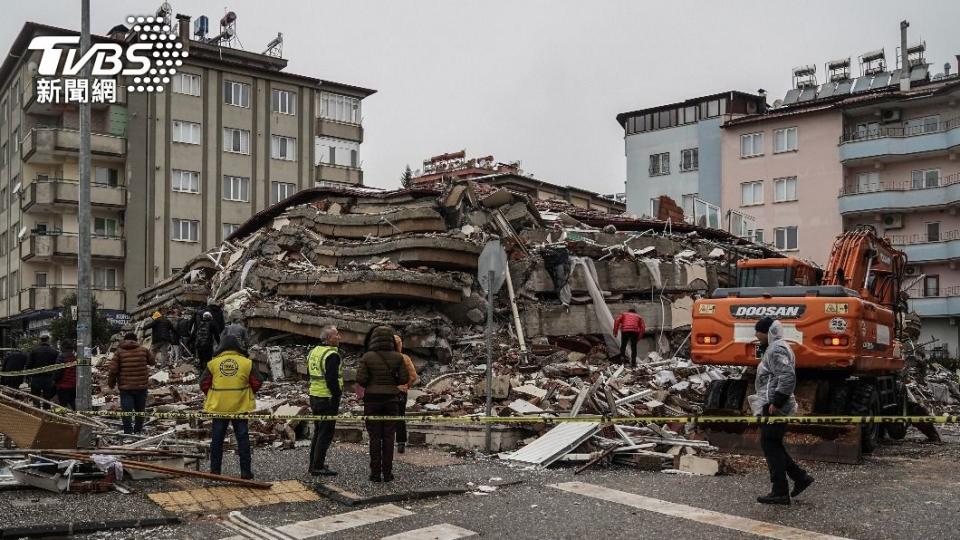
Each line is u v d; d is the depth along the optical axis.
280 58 52.66
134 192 46.12
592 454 11.34
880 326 13.24
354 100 54.06
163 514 8.13
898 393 14.95
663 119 52.38
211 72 48.66
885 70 51.91
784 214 47.09
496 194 22.22
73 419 10.34
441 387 15.78
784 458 8.83
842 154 45.22
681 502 8.91
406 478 10.05
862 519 8.12
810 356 11.93
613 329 20.45
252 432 12.74
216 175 48.47
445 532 7.59
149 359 13.07
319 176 51.88
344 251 21.91
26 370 15.59
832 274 15.06
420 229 21.28
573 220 24.58
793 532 7.60
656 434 12.48
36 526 7.36
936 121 43.88
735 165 48.88
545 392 14.36
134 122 46.38
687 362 19.52
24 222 47.22
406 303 20.52
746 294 12.88
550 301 21.33
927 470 11.12
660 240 24.39
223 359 9.73
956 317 42.75
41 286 46.66
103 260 45.97
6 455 9.15
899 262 17.05
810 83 53.91
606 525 7.88
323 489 9.13
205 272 28.28
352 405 15.23
